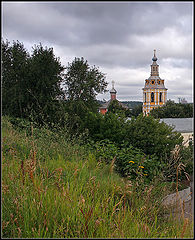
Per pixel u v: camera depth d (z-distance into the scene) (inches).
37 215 112.0
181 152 234.7
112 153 241.6
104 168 195.0
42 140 233.3
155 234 114.2
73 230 110.9
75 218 117.2
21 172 130.8
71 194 130.9
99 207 125.9
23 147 213.8
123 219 119.4
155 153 277.0
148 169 217.8
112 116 323.9
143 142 282.0
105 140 289.0
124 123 329.1
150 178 207.3
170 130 319.6
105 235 106.7
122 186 159.5
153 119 320.5
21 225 107.8
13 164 160.7
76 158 214.2
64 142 245.6
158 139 278.8
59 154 221.8
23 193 121.9
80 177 170.7
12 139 231.8
